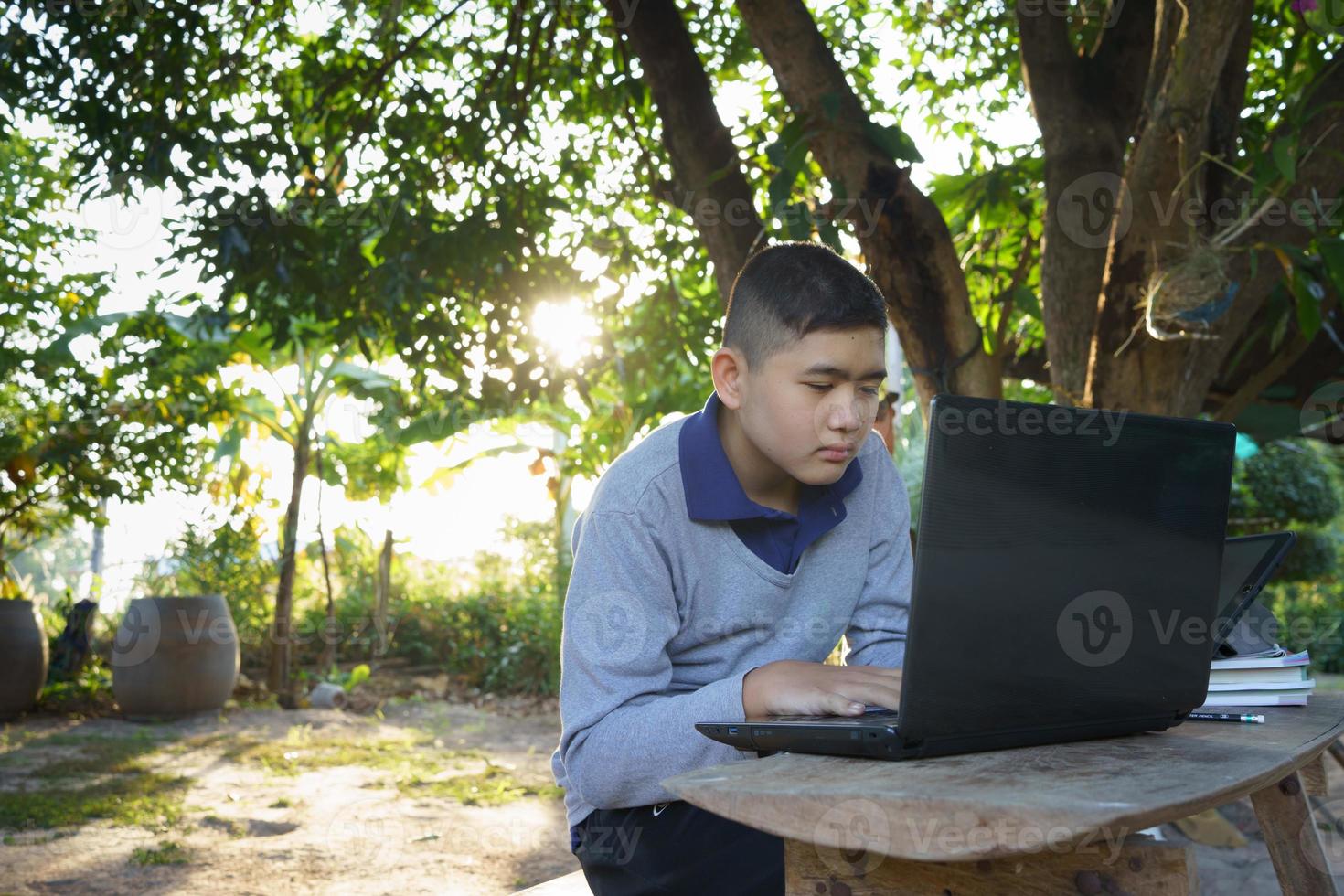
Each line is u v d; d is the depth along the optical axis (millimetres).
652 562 1468
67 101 3795
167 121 3762
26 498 8586
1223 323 3252
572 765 1388
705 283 5051
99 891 3756
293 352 5043
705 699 1267
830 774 947
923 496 1021
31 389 8445
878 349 1356
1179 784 878
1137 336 3016
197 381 8406
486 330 4270
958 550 1034
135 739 7094
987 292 4879
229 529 9461
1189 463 1236
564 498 10188
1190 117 2682
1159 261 2854
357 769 6078
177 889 3777
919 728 1005
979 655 1047
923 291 3340
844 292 1335
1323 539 10281
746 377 1418
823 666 1275
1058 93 3510
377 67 4504
